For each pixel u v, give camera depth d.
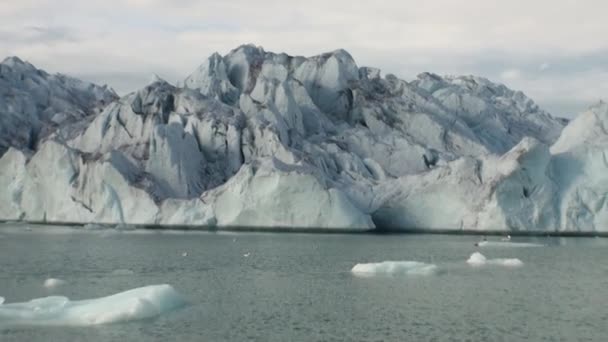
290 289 45.50
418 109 138.75
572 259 63.16
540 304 40.66
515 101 178.12
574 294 43.94
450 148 134.00
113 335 32.31
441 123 136.38
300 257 64.12
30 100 146.25
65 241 79.44
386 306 39.75
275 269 55.44
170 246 73.75
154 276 51.50
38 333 32.38
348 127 135.75
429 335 33.28
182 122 120.62
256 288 45.88
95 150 119.31
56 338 31.66
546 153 90.12
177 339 32.03
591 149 92.94
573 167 93.25
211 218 96.19
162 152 109.12
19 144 134.12
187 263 59.28
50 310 35.91
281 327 34.56
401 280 49.38
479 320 36.41
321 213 93.44
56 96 158.38
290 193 93.31
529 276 51.62
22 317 34.88
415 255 66.38
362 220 94.88
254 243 77.62
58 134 126.75
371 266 53.66
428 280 49.34
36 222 109.69
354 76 151.62
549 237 87.94
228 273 53.12
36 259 61.94
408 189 100.25
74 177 106.25
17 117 139.25
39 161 108.62
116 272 53.62
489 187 91.06
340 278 50.31
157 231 93.62
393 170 124.88
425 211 96.56
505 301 41.50
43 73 167.62
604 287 46.69
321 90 145.75
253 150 115.81
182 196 107.06
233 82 148.00
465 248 73.62
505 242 78.06
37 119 145.00
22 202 111.94
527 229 90.00
